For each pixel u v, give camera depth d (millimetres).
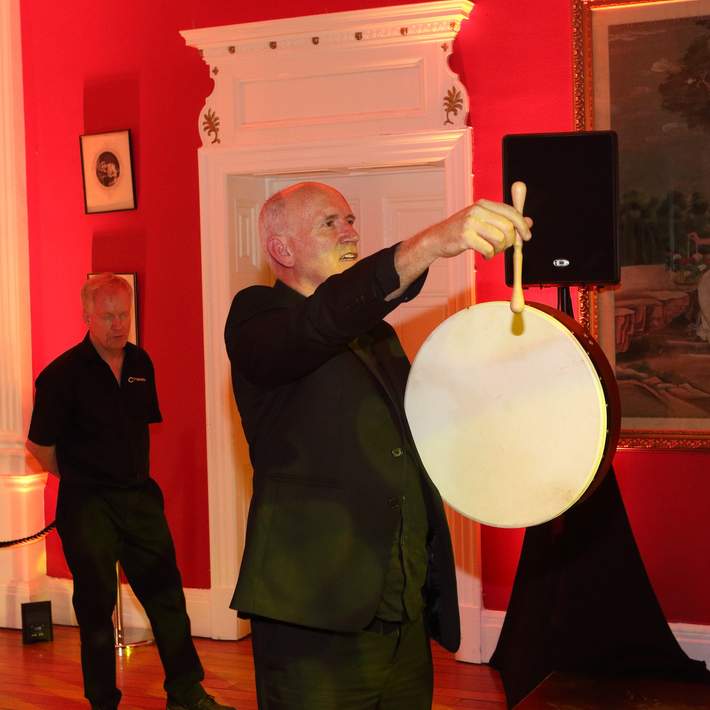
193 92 5062
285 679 2086
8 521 5379
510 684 4148
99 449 3941
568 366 1850
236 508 5043
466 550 4641
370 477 2100
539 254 3840
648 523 4445
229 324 2184
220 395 5016
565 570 4160
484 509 1944
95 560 3910
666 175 4367
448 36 4570
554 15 4484
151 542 4020
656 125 4371
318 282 2262
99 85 5234
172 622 4031
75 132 5297
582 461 1834
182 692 4020
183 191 5102
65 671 4691
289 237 2252
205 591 5125
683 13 4312
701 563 4387
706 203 4320
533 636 4199
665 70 4348
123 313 3965
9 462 5383
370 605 2047
